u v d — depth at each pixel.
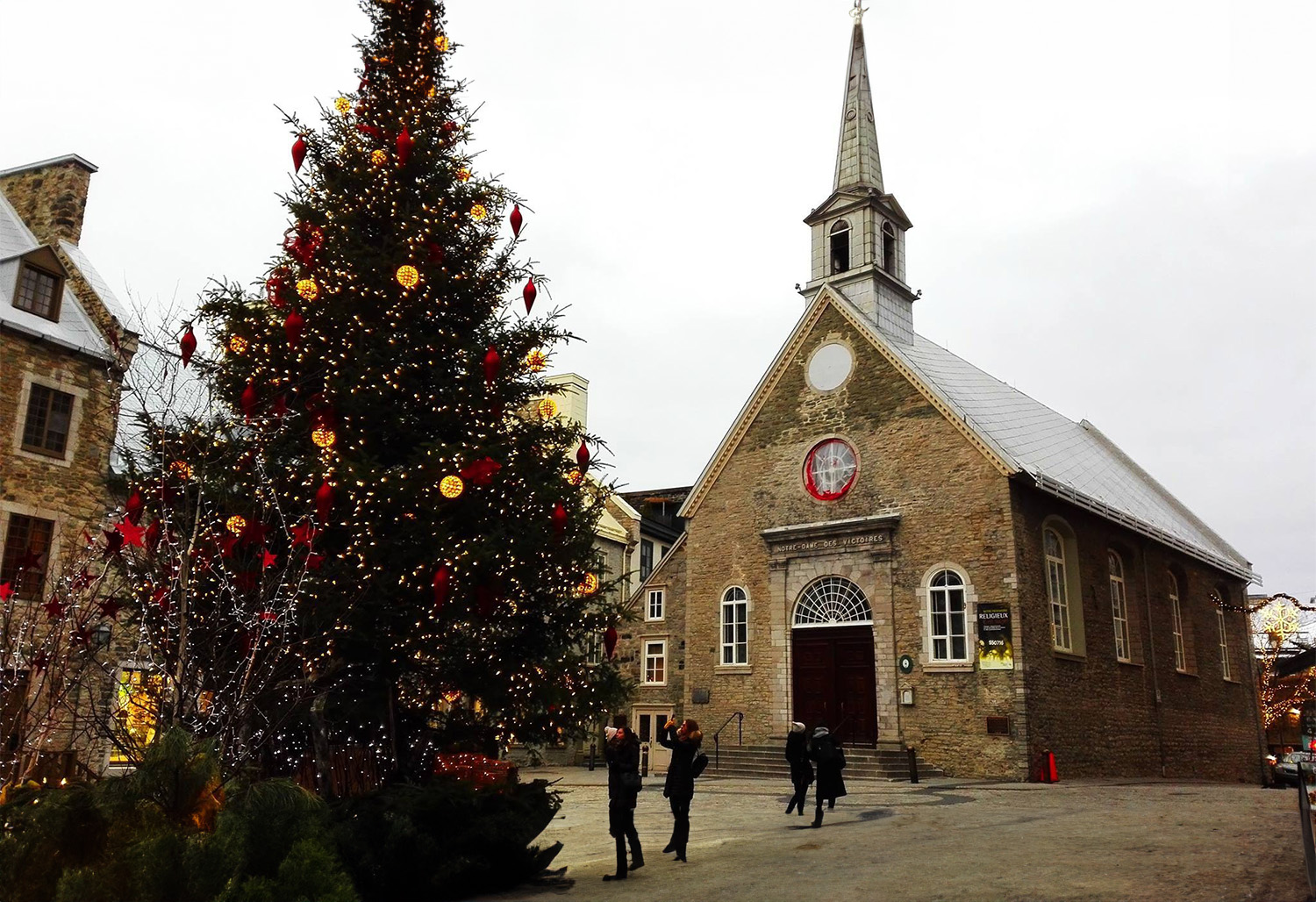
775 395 30.38
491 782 11.16
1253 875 9.56
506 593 12.34
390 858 9.34
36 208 24.89
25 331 20.91
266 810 6.61
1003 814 15.44
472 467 11.25
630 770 11.04
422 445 11.95
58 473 21.05
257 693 10.25
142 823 6.03
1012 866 10.47
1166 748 30.14
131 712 10.54
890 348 28.00
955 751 24.59
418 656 12.53
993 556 25.03
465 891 10.03
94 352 21.56
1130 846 11.61
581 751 35.41
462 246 13.88
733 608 29.72
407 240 12.96
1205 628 35.06
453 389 12.80
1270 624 45.22
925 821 14.67
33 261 21.80
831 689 27.22
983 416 28.73
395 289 12.71
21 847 5.86
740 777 25.45
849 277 31.62
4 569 19.83
